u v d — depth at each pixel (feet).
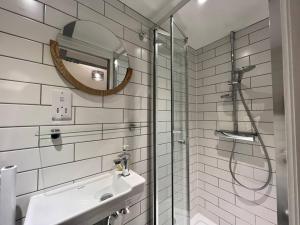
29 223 2.02
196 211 5.80
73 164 2.93
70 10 2.93
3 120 2.23
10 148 2.28
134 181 3.00
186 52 4.72
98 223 3.19
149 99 4.38
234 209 4.83
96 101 3.28
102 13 3.41
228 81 4.85
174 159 4.19
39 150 2.54
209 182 5.53
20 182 2.35
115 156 3.57
